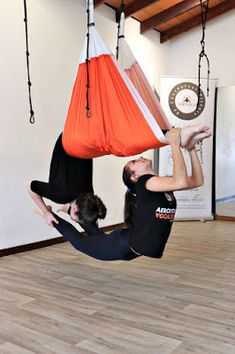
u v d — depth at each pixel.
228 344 2.30
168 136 2.08
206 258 4.25
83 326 2.55
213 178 6.80
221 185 6.75
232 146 6.62
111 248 2.51
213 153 6.77
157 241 2.35
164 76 6.55
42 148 4.84
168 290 3.25
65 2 5.09
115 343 2.31
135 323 2.59
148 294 3.15
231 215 6.63
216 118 6.78
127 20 6.27
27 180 4.65
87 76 2.40
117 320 2.64
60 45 5.04
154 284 3.40
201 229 5.89
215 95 6.77
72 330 2.49
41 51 4.77
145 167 2.37
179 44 7.27
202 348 2.25
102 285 3.38
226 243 4.95
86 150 2.43
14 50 4.43
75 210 2.65
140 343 2.31
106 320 2.64
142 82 2.65
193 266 3.95
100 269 3.88
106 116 2.28
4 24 4.30
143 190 2.32
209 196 6.67
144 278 3.58
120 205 6.26
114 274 3.71
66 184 2.57
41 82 4.79
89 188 2.70
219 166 6.76
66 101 5.17
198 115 6.62
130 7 5.96
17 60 4.47
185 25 6.90
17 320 2.64
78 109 2.43
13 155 4.47
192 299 3.04
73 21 5.24
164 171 6.61
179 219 6.62
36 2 4.67
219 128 6.75
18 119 4.51
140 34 6.61
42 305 2.91
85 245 2.63
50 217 2.74
